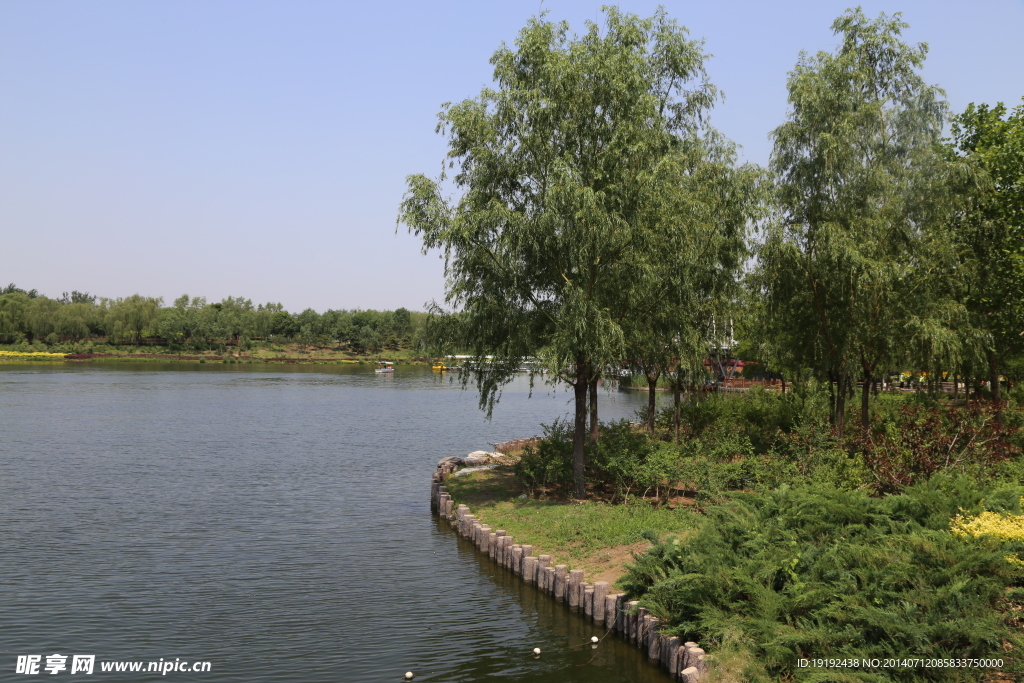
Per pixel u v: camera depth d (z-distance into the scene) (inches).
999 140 1133.7
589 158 919.0
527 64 917.2
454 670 535.8
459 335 951.0
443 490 1069.1
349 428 2203.5
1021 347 1163.3
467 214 866.8
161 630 615.5
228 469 1449.3
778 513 612.1
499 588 725.3
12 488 1219.2
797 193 1004.6
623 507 847.1
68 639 594.6
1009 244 1054.4
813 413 1235.9
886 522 573.0
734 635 459.5
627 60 908.6
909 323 909.8
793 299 1016.2
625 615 582.6
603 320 847.7
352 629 618.5
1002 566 444.8
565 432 1113.4
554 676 521.7
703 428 1254.3
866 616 422.6
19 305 6801.2
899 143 979.3
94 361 6786.4
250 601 689.0
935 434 786.8
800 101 986.7
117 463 1494.8
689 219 883.4
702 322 1162.6
